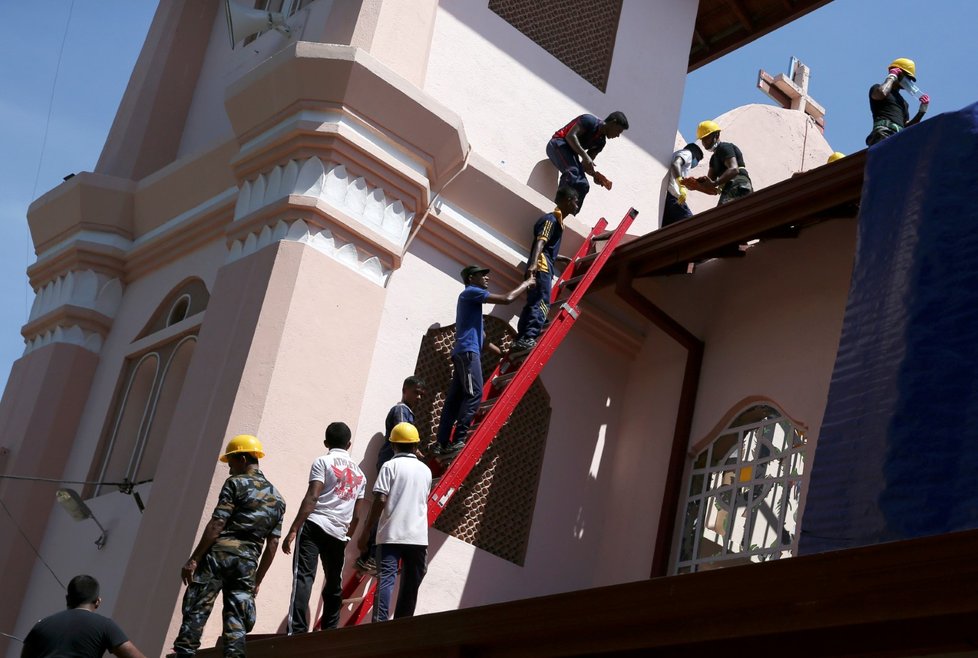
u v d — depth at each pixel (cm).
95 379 1334
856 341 922
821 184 1044
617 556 1236
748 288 1225
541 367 1122
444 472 1082
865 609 556
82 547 1189
